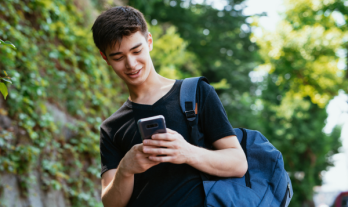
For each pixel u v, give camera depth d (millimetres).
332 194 16406
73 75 5207
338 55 14234
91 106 5605
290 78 14703
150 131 1302
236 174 1477
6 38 3830
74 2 6484
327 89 14445
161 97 1533
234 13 16406
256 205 1405
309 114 22875
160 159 1312
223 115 1516
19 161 3750
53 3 5168
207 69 16453
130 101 1592
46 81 4379
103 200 1576
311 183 23609
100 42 1462
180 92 1515
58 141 4602
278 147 21422
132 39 1434
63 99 4895
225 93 15789
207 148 1554
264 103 20031
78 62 5586
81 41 5793
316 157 23938
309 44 13727
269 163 1561
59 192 4391
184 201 1425
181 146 1331
